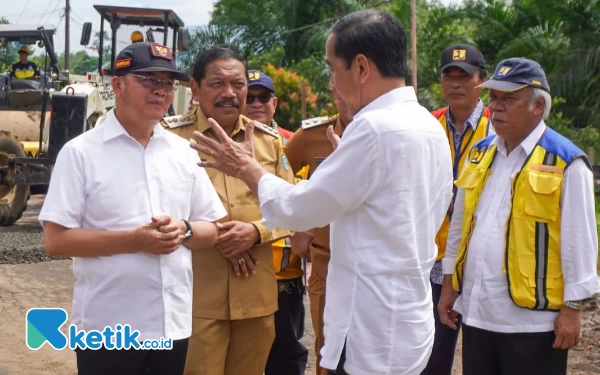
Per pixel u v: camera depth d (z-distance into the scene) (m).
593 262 3.24
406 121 2.60
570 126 20.06
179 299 3.15
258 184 2.80
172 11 13.52
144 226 3.00
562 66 19.56
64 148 3.05
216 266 3.67
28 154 11.68
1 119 12.18
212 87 3.79
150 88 3.06
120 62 3.08
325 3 28.12
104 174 3.04
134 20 13.65
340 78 2.72
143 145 3.15
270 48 28.58
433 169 2.71
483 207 3.47
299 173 4.32
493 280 3.38
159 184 3.14
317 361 4.25
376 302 2.60
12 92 12.09
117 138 3.10
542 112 3.36
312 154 4.25
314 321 4.22
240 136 3.92
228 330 3.76
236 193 3.76
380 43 2.64
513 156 3.42
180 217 3.22
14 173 10.88
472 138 4.41
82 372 3.12
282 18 28.16
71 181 3.00
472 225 3.49
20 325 6.32
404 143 2.56
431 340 2.74
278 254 4.21
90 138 3.08
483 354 3.47
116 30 13.66
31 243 9.65
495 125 3.39
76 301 3.10
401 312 2.61
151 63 3.05
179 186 3.21
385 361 2.61
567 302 3.23
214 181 3.76
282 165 3.96
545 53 20.11
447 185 2.84
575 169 3.25
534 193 3.27
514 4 23.36
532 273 3.28
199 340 3.62
